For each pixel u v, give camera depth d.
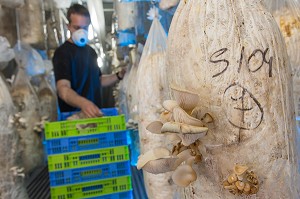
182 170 0.46
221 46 0.48
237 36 0.48
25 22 1.83
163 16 1.19
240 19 0.48
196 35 0.50
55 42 2.36
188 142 0.44
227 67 0.47
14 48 1.73
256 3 0.50
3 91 1.11
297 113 0.64
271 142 0.48
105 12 2.30
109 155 1.20
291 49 0.64
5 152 1.05
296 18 0.65
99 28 2.00
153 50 0.95
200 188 0.52
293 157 0.52
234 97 0.47
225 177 0.49
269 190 0.49
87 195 1.16
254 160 0.48
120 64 2.23
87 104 1.56
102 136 1.19
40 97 2.07
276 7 0.68
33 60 1.94
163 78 0.88
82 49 1.94
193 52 0.50
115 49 2.32
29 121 1.63
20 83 1.70
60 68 1.85
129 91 1.57
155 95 0.88
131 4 1.52
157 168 0.45
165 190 0.85
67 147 1.14
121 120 1.22
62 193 1.13
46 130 1.12
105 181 1.19
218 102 0.48
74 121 1.15
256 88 0.47
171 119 0.45
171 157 0.45
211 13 0.49
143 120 0.91
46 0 2.10
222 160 0.49
